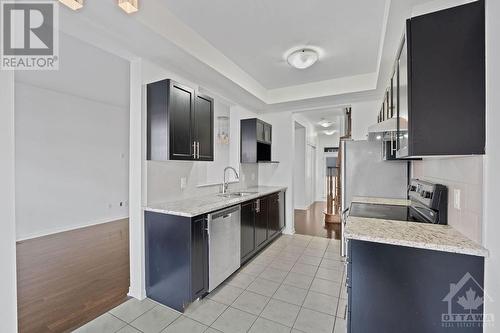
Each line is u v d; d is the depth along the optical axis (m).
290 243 3.88
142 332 1.81
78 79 3.61
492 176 1.12
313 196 8.05
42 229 4.13
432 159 1.90
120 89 4.12
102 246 3.62
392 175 3.03
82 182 4.73
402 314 1.32
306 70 3.30
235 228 2.72
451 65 1.25
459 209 1.43
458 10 1.24
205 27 2.30
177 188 2.73
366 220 1.75
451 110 1.25
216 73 2.78
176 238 2.14
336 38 2.51
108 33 1.92
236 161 4.06
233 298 2.28
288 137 4.54
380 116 3.39
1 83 1.16
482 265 1.18
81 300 2.23
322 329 1.85
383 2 1.96
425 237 1.34
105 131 5.16
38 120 4.08
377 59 2.94
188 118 2.51
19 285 2.47
